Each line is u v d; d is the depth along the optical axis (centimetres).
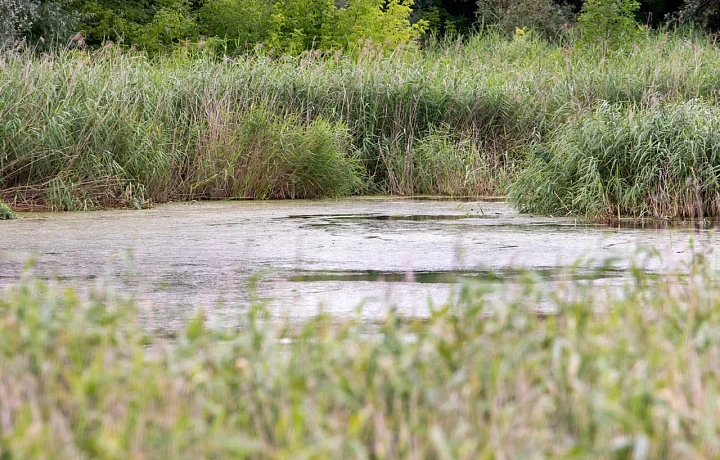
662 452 556
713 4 6172
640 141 2364
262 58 3488
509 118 3431
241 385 655
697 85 3422
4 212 2323
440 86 3466
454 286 1307
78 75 2923
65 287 1300
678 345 747
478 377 638
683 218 2312
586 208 2358
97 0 5719
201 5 6312
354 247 1752
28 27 5038
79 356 692
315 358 693
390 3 5300
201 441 557
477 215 2428
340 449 545
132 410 577
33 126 2686
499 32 6022
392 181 3269
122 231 2027
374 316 1091
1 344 704
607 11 4528
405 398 628
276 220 2278
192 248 1739
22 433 541
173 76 3284
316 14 5138
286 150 3041
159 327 1024
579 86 3531
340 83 3412
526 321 772
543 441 564
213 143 3016
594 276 1377
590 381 657
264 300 1205
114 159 2766
